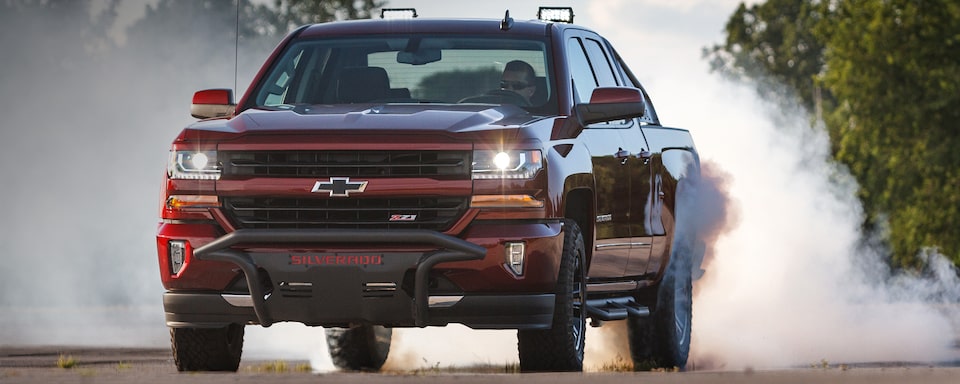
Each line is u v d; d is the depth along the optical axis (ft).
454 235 53.36
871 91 384.68
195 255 54.19
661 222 69.31
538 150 54.49
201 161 54.80
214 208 54.44
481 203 53.52
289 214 53.93
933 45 379.55
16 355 81.87
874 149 384.06
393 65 63.16
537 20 65.62
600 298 65.46
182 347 58.39
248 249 53.62
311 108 58.65
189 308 54.90
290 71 63.98
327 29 65.46
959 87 374.84
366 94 62.49
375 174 53.57
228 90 63.36
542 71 61.77
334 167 53.62
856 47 389.80
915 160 378.32
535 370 56.95
